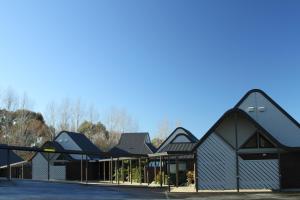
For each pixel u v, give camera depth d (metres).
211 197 21.47
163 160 38.75
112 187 29.69
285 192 24.44
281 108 29.73
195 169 27.64
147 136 52.53
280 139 29.42
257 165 27.17
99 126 78.75
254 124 27.12
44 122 73.31
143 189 28.33
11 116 67.50
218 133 27.91
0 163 47.56
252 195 22.47
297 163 27.56
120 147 50.75
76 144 51.06
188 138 42.25
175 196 22.22
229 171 27.31
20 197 19.20
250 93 30.27
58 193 22.00
